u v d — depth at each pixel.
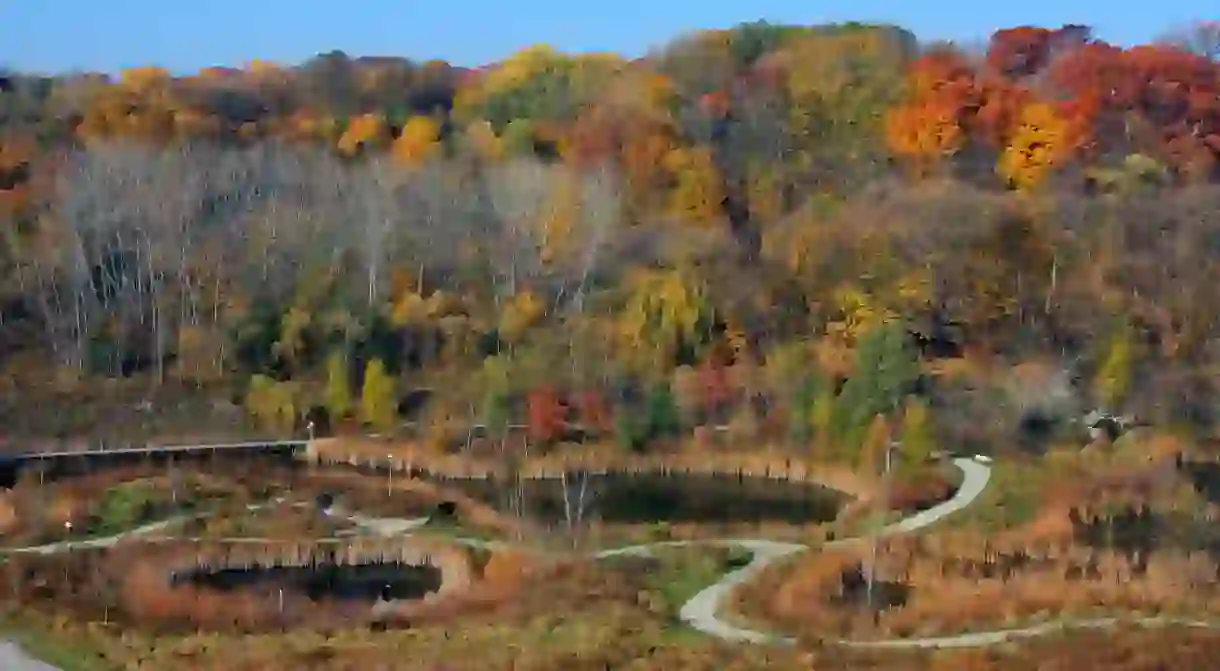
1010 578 60.91
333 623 56.53
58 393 90.44
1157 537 65.88
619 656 50.22
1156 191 114.44
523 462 81.00
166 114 129.25
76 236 100.94
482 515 72.56
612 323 96.81
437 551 66.75
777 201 118.94
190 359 95.31
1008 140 126.69
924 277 99.12
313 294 100.88
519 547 66.88
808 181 122.25
